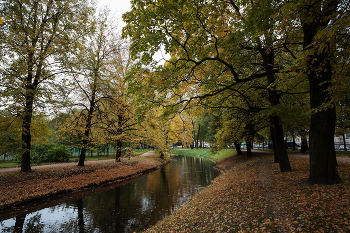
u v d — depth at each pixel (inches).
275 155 607.8
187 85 354.0
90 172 666.2
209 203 328.8
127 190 556.1
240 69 398.0
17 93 458.6
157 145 1059.9
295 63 194.2
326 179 268.8
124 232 306.5
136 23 250.8
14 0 474.6
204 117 980.6
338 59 176.4
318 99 264.8
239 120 600.1
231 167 813.2
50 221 348.8
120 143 922.1
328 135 268.1
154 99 327.9
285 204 241.8
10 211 375.9
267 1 225.9
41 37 548.1
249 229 202.2
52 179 541.6
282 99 503.5
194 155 1891.0
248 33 286.0
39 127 620.4
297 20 235.1
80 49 604.7
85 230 315.0
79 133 713.0
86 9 644.7
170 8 225.8
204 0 233.8
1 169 698.8
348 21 132.3
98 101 730.2
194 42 279.0
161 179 709.9
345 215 184.9
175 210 369.7
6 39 446.9
